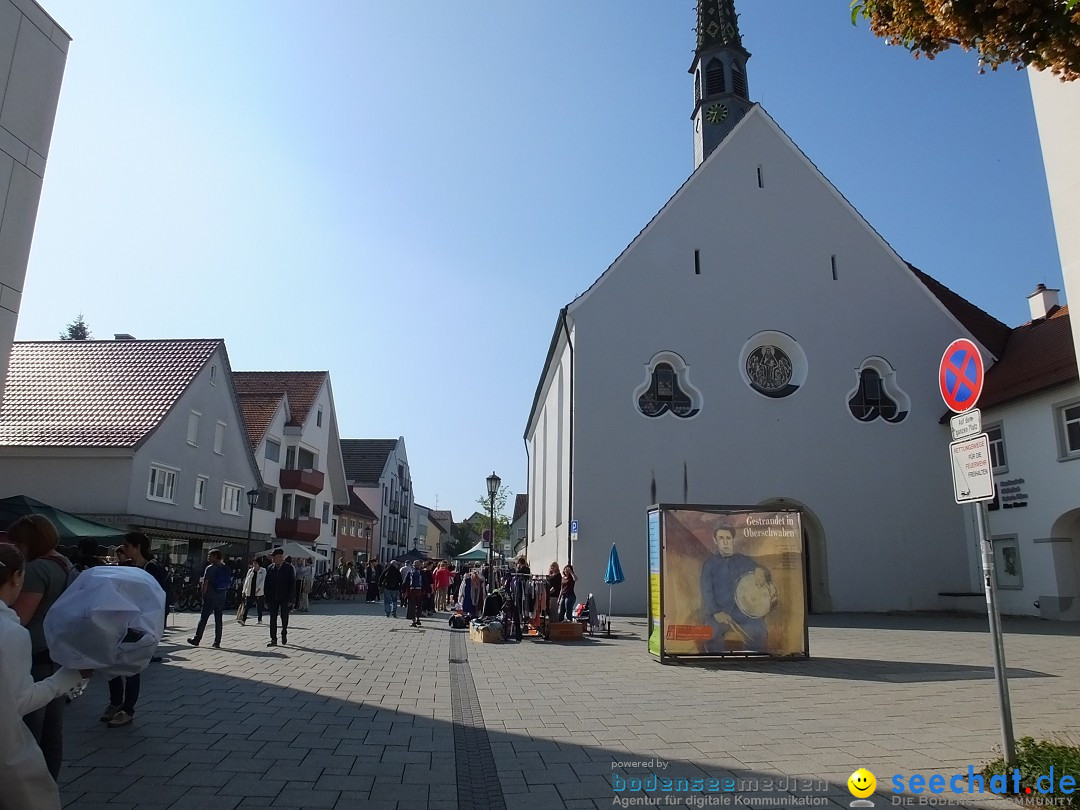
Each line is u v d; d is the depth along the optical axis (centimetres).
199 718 804
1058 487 2097
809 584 2488
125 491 2589
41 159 950
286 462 4238
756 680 1073
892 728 761
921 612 2412
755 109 2725
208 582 1448
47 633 384
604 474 2366
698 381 2481
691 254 2577
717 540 1288
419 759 652
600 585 2292
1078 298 652
